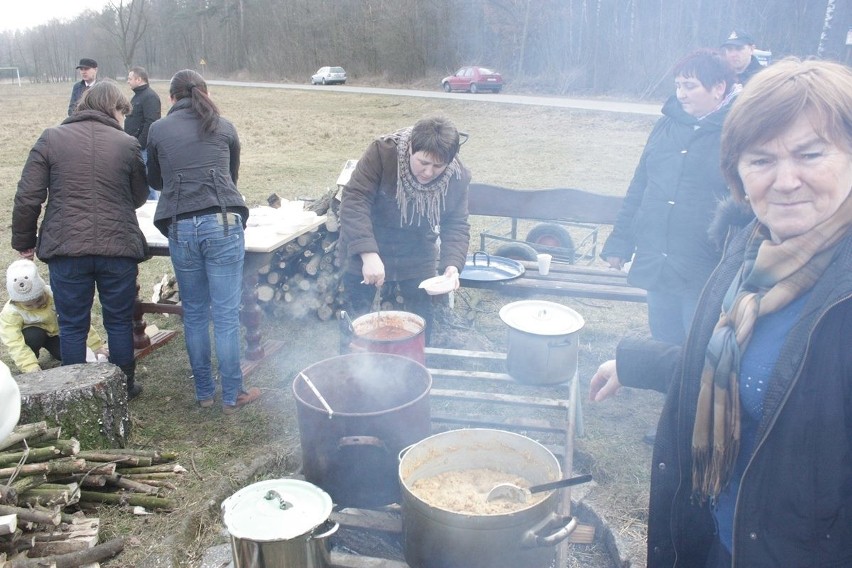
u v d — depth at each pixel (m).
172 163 2.98
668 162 2.81
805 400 1.07
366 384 2.24
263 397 3.47
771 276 1.12
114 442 2.84
